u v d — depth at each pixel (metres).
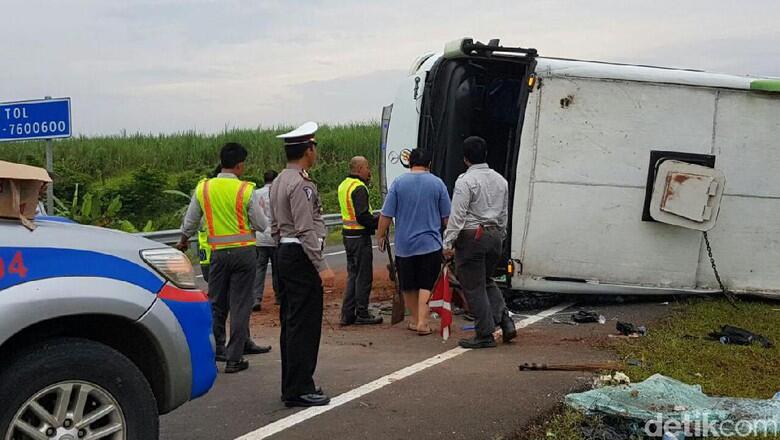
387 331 8.62
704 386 5.83
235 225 6.90
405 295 8.45
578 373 6.29
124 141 28.77
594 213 9.03
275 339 8.57
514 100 10.15
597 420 5.13
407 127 10.37
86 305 3.75
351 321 9.06
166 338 4.07
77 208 17.50
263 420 5.38
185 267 4.31
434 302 7.96
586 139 8.96
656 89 8.96
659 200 8.91
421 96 10.02
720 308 8.96
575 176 8.98
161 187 20.06
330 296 11.46
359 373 6.55
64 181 19.97
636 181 9.02
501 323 7.62
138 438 3.89
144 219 19.36
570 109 8.93
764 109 9.02
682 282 9.22
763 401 5.35
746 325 8.17
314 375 6.52
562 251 9.07
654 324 8.30
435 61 10.06
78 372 3.71
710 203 8.90
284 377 5.76
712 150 9.04
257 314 10.30
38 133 10.08
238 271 6.91
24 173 3.78
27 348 3.68
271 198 5.80
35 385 3.59
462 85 9.75
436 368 6.63
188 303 4.24
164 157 27.69
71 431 3.70
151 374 4.16
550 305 9.62
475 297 7.41
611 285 9.16
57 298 3.66
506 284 9.08
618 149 8.98
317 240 5.62
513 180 9.04
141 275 4.04
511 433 4.98
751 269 9.23
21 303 3.56
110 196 19.28
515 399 5.61
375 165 31.47
